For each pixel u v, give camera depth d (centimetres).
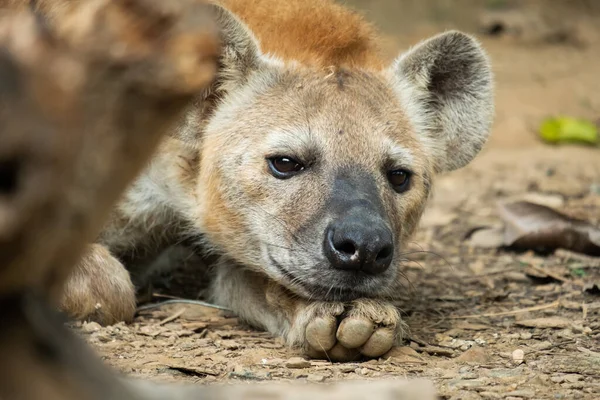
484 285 1167
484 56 1120
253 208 967
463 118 1144
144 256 1131
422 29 2586
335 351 860
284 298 945
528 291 1142
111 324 966
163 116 391
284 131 961
